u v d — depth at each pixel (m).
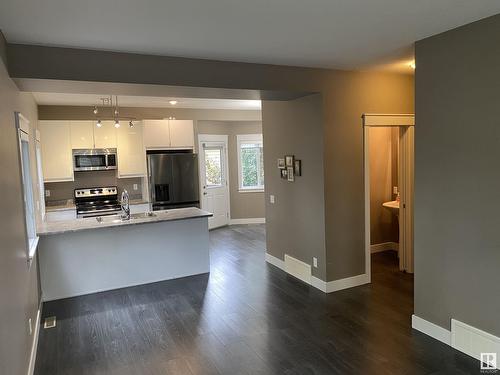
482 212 2.86
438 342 3.28
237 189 9.06
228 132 8.91
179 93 4.02
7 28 2.66
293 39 3.15
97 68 3.27
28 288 3.17
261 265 5.73
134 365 3.06
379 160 6.08
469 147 2.92
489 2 2.46
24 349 2.78
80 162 6.60
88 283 4.71
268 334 3.54
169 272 5.17
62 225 4.67
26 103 4.22
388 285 4.73
